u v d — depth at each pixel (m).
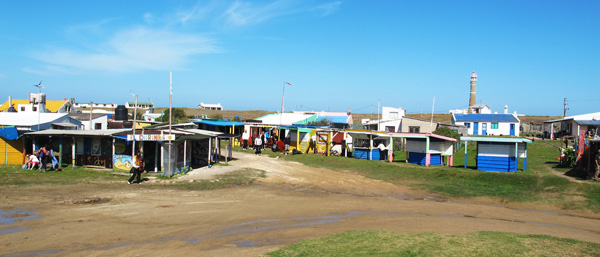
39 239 11.66
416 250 9.71
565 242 10.59
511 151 25.92
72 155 27.39
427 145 30.17
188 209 16.11
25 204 16.03
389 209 16.84
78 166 27.28
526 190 20.67
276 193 20.38
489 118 63.91
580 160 24.16
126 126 45.62
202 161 30.50
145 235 12.27
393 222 14.18
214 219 14.52
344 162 32.66
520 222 14.76
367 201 18.62
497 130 62.81
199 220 14.34
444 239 10.89
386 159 34.56
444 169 26.83
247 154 38.84
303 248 10.15
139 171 22.19
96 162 27.08
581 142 24.14
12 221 13.58
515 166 26.25
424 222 14.18
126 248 10.91
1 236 11.88
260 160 34.69
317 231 12.77
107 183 21.72
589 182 20.31
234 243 11.48
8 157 28.69
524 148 26.92
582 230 13.55
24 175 23.20
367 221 14.38
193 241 11.70
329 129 40.69
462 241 10.62
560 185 20.39
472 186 22.28
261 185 22.75
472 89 92.62
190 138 27.58
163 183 22.38
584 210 16.59
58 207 15.79
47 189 19.27
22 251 10.59
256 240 11.78
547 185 20.80
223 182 23.19
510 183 22.16
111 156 26.75
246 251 10.41
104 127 44.47
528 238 11.03
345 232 12.06
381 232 11.97
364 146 35.91
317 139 38.66
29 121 32.44
